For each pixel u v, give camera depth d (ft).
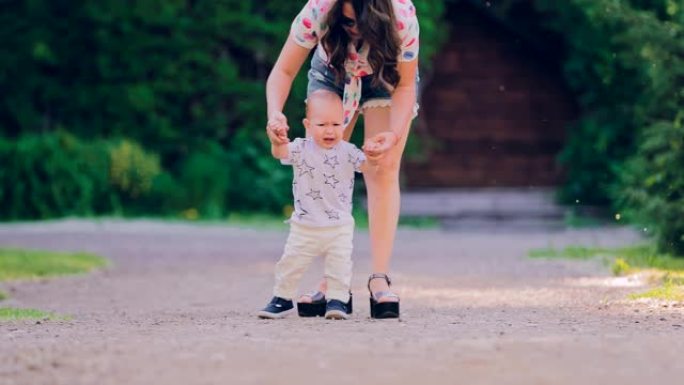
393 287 40.55
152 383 17.21
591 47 95.30
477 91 107.65
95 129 97.66
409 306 33.06
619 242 69.82
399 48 25.91
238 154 96.78
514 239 75.25
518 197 98.48
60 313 31.81
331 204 26.73
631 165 51.75
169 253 61.72
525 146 107.65
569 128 104.32
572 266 49.19
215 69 98.22
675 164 49.34
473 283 41.98
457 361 19.04
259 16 98.48
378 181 27.35
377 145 25.54
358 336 22.34
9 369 18.37
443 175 107.76
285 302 27.30
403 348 20.44
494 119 107.86
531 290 37.99
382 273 27.40
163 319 28.53
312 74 27.71
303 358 19.34
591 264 49.37
